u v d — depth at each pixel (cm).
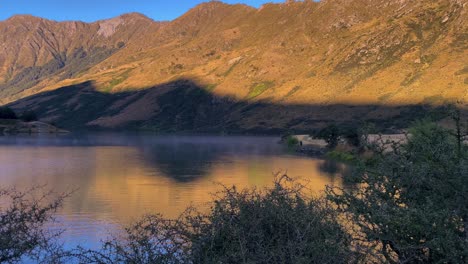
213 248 437
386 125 11575
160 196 2934
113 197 2875
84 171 4703
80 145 10181
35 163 5712
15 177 4162
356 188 536
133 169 4938
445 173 511
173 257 429
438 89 13362
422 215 442
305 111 17462
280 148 9169
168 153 7738
